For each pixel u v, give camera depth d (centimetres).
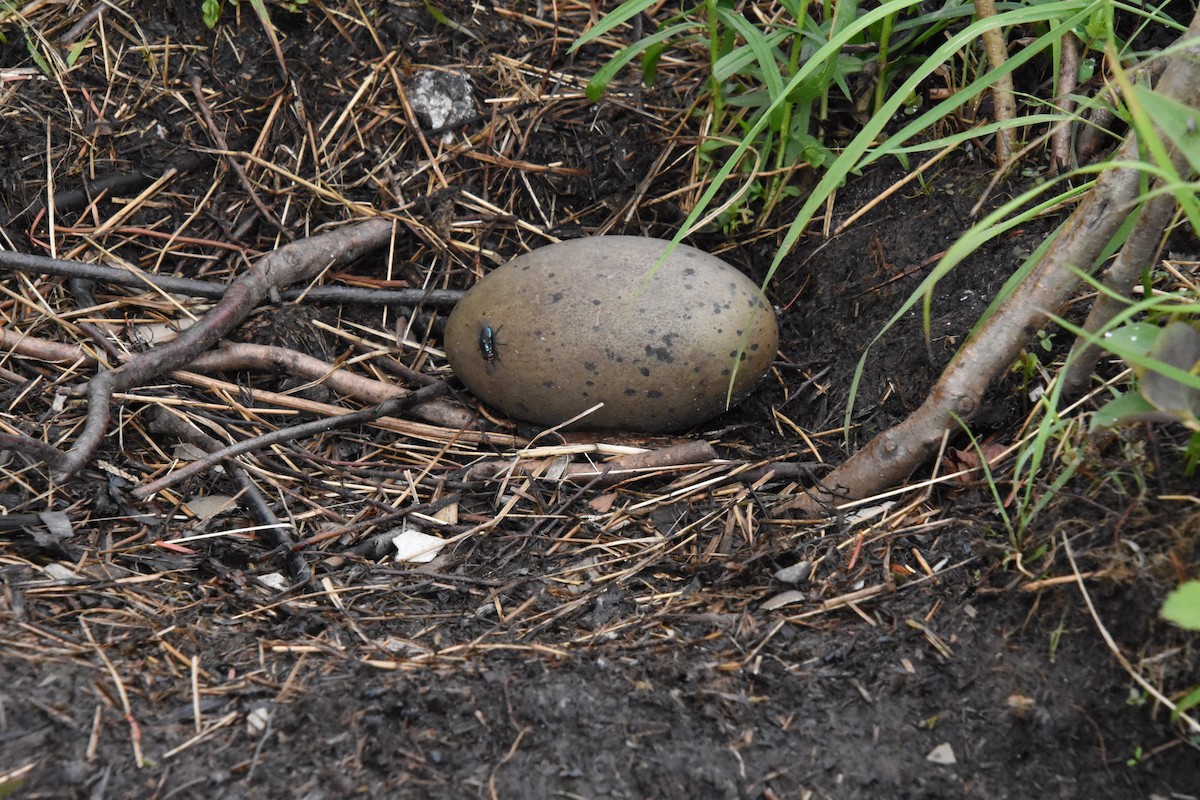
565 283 130
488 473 130
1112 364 126
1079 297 128
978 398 125
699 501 129
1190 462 122
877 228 134
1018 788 120
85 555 126
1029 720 121
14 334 131
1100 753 120
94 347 132
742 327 130
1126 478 123
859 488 127
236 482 129
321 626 124
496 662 123
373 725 121
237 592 125
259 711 121
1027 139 132
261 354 132
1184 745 120
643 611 125
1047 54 133
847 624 123
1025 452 123
